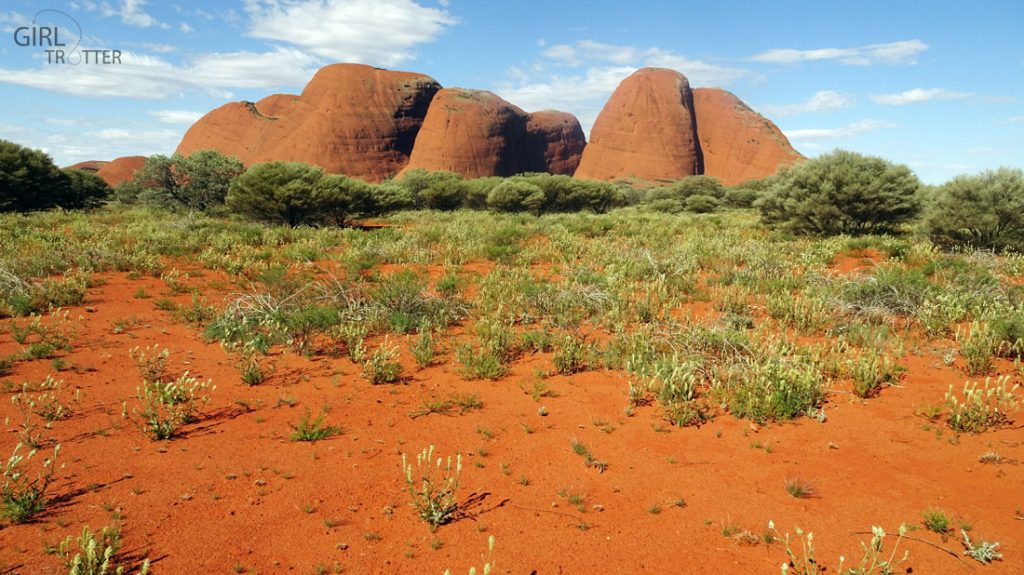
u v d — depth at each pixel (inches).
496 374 239.8
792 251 578.2
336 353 270.1
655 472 159.9
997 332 259.0
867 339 274.8
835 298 350.9
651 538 128.5
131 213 982.4
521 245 660.1
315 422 181.2
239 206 921.5
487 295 379.9
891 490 149.1
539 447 175.0
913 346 273.9
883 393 219.3
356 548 122.3
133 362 245.1
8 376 221.6
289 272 474.3
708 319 323.3
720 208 1797.5
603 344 284.2
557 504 142.2
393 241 651.5
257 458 162.6
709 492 149.0
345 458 164.2
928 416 196.2
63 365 233.8
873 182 700.7
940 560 119.3
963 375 236.1
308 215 946.1
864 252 584.1
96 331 290.0
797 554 122.0
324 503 139.7
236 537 124.6
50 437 170.9
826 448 174.6
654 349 264.1
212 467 156.2
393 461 163.3
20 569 109.9
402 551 121.7
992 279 377.1
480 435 183.0
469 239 679.1
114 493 140.6
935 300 328.2
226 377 231.3
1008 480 153.1
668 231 817.5
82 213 975.6
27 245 514.0
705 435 184.7
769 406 195.2
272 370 242.2
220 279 446.9
